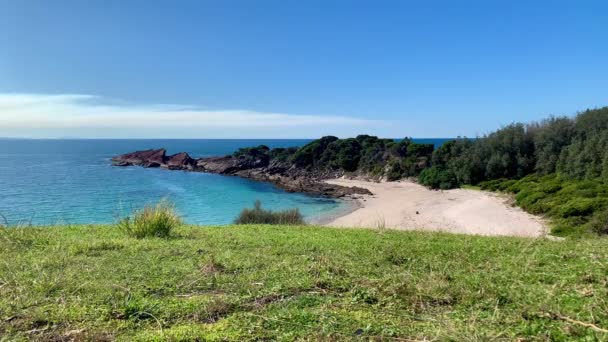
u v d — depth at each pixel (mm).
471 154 47531
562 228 22109
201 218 32625
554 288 4680
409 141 63219
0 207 33469
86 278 5312
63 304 4305
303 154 68062
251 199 43594
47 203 35844
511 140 46344
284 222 21250
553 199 29094
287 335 3617
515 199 33906
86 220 27453
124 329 3807
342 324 3867
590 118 42094
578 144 38031
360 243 8391
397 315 4125
